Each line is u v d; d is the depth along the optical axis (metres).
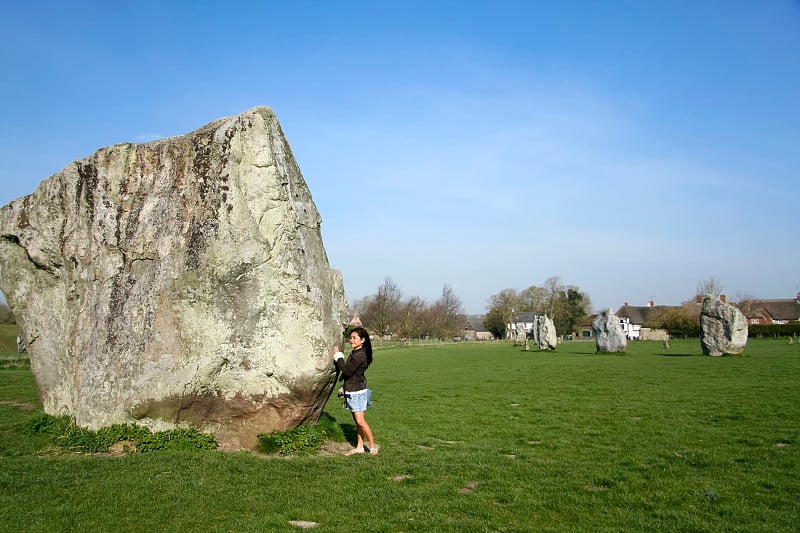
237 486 8.51
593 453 11.48
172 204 11.27
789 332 76.50
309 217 11.59
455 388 23.59
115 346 11.16
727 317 39.47
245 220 10.78
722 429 13.69
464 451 11.55
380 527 7.04
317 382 10.60
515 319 128.12
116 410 10.91
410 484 8.98
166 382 10.74
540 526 7.20
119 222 11.62
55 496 7.89
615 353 45.62
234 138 11.01
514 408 17.78
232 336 10.69
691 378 25.27
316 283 11.11
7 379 24.59
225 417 10.87
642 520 7.41
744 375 25.98
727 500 8.26
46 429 11.75
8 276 12.83
